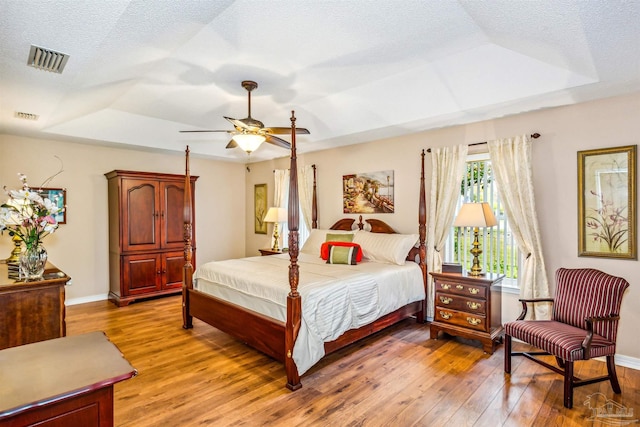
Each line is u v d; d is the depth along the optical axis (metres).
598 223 3.02
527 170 3.35
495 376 2.74
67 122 4.14
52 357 1.27
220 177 6.60
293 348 2.53
